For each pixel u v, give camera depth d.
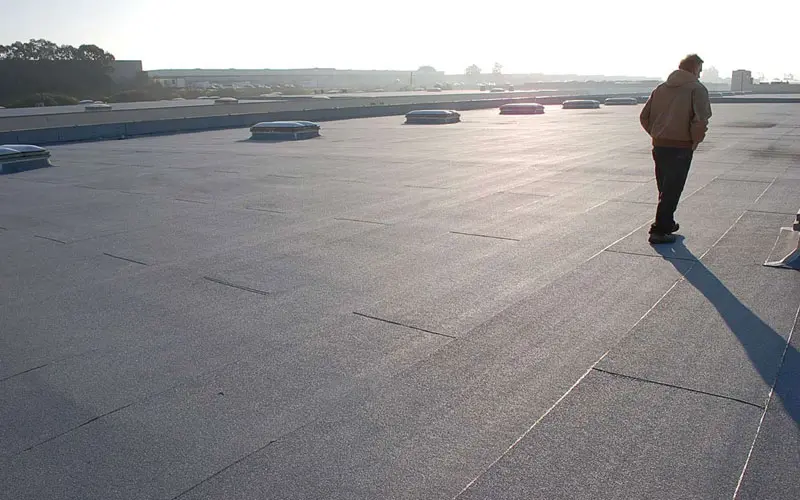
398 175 12.72
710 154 14.60
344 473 3.08
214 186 11.95
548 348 4.37
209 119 28.98
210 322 5.06
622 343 4.39
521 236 7.40
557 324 4.77
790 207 8.57
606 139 20.08
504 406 3.64
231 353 4.48
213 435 3.45
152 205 10.20
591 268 6.09
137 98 84.62
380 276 6.06
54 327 5.07
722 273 5.80
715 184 10.51
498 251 6.79
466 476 3.01
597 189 10.48
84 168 15.46
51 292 5.95
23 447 3.40
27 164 15.59
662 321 4.75
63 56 96.12
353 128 27.72
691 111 6.39
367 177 12.55
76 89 89.19
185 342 4.69
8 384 4.13
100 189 12.05
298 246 7.27
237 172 13.84
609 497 2.82
